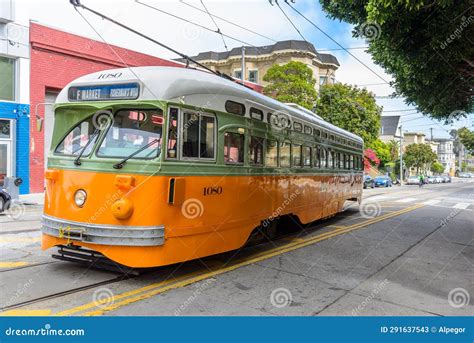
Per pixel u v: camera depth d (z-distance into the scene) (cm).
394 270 768
